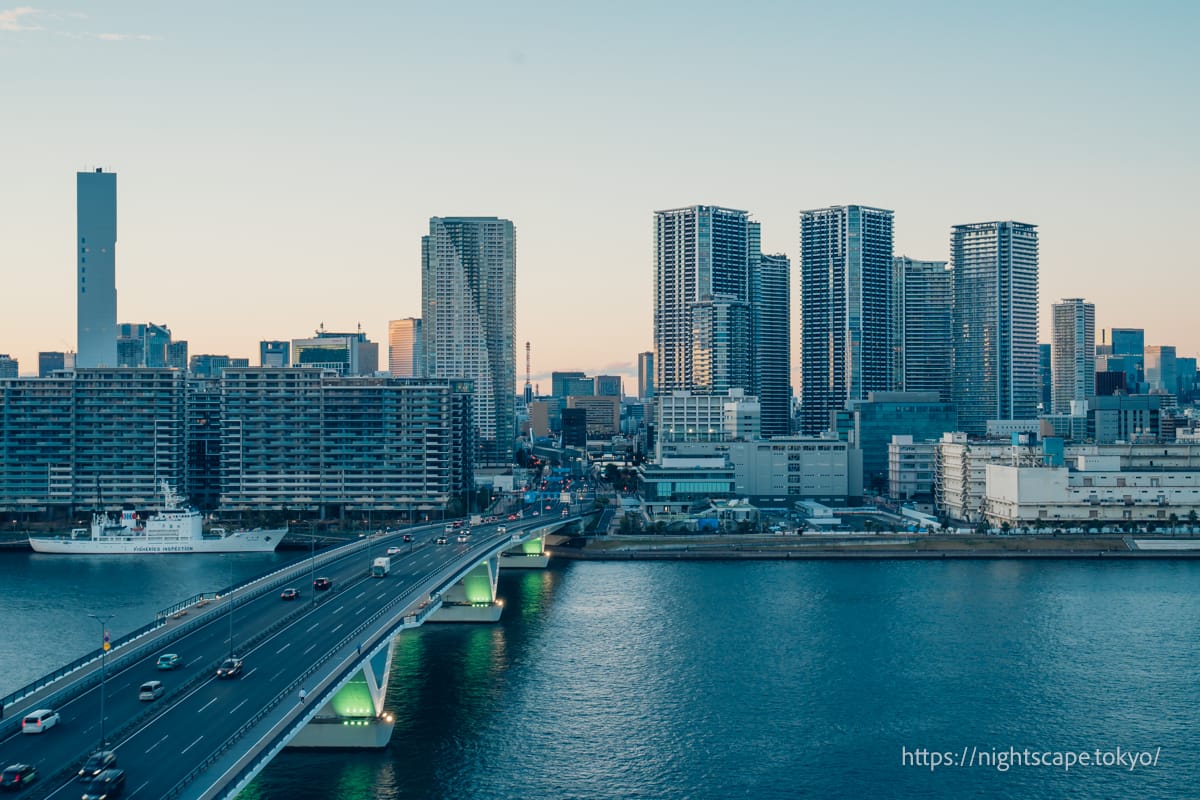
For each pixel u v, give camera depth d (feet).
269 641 637.71
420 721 653.30
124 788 401.90
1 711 484.74
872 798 552.41
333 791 539.70
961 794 558.56
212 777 408.05
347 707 600.80
